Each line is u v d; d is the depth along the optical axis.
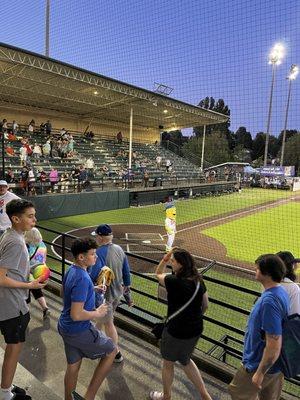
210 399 3.36
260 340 2.72
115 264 4.04
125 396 3.65
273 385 2.85
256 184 38.22
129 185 25.92
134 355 4.36
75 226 16.14
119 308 5.22
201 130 61.81
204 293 3.25
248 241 14.53
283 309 2.62
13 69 19.52
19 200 3.04
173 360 3.27
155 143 40.66
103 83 22.97
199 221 19.23
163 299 3.64
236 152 66.19
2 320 2.98
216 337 5.92
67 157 24.83
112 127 36.06
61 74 20.28
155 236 14.61
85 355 3.12
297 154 57.00
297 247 13.73
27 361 4.18
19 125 26.69
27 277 3.11
